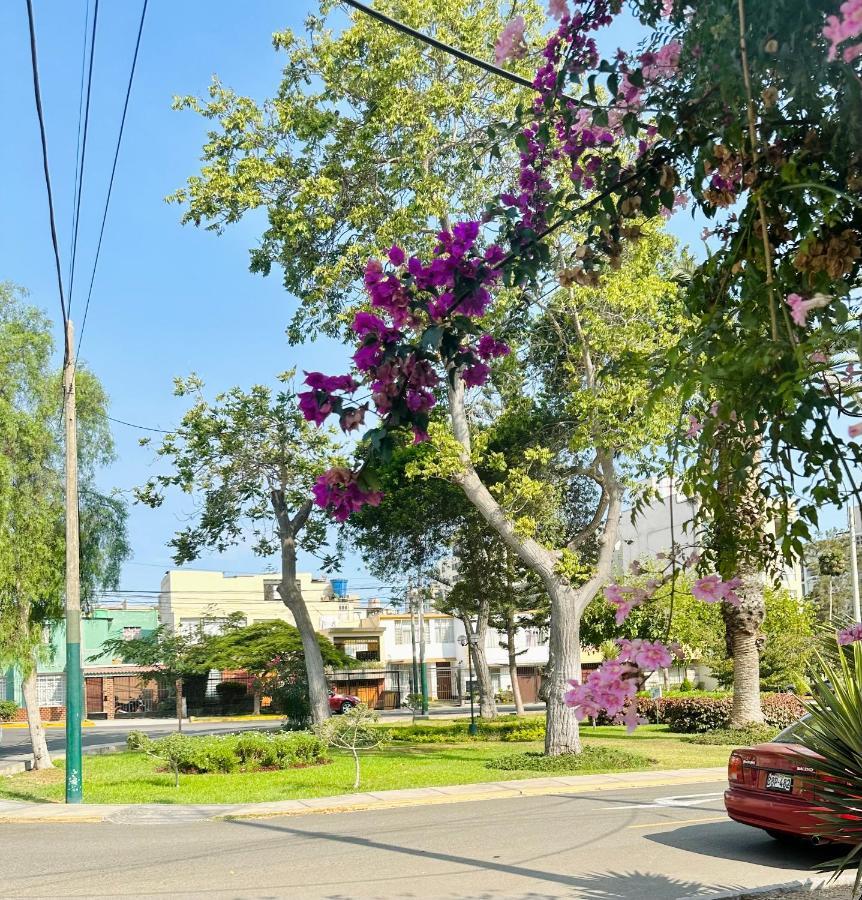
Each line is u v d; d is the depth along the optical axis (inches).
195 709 2219.5
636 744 1075.9
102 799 737.0
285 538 1262.3
